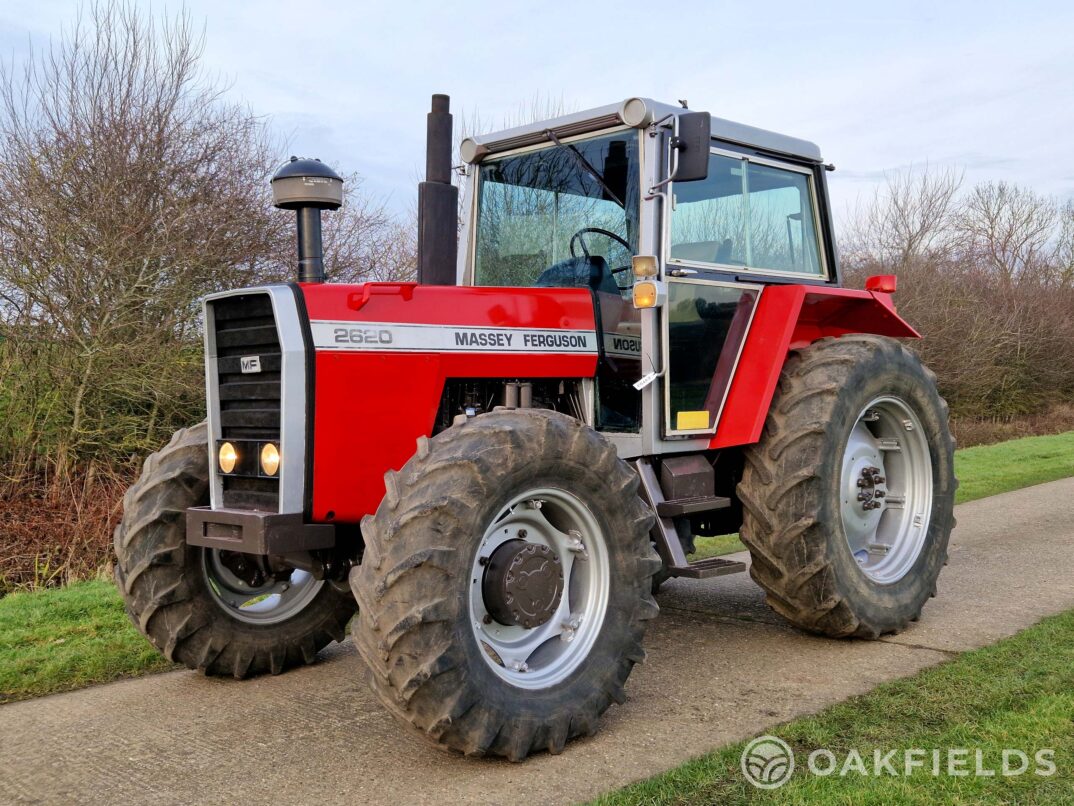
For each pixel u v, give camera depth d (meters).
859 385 4.32
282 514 3.26
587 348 3.96
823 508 4.10
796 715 3.37
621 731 3.30
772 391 4.21
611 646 3.33
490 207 4.66
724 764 2.91
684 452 4.19
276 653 4.05
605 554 3.37
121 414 9.56
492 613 3.17
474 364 3.63
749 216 4.51
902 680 3.65
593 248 4.26
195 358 9.55
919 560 4.58
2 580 7.40
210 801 2.78
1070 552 6.04
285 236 10.83
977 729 3.10
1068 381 21.31
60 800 2.81
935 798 2.63
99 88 9.73
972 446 16.84
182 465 3.86
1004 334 19.28
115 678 4.02
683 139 3.81
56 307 9.23
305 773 2.98
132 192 9.70
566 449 3.24
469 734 2.93
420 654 2.84
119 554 3.86
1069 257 24.91
